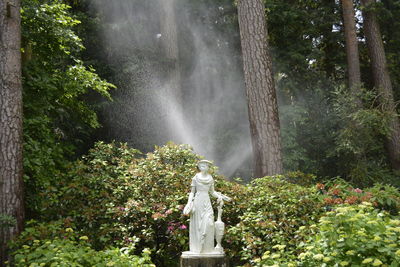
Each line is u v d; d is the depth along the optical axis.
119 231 6.39
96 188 6.88
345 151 12.23
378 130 11.21
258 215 5.92
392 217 5.62
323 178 13.21
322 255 3.58
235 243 6.05
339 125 12.88
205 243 5.25
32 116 7.80
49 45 8.80
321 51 13.62
